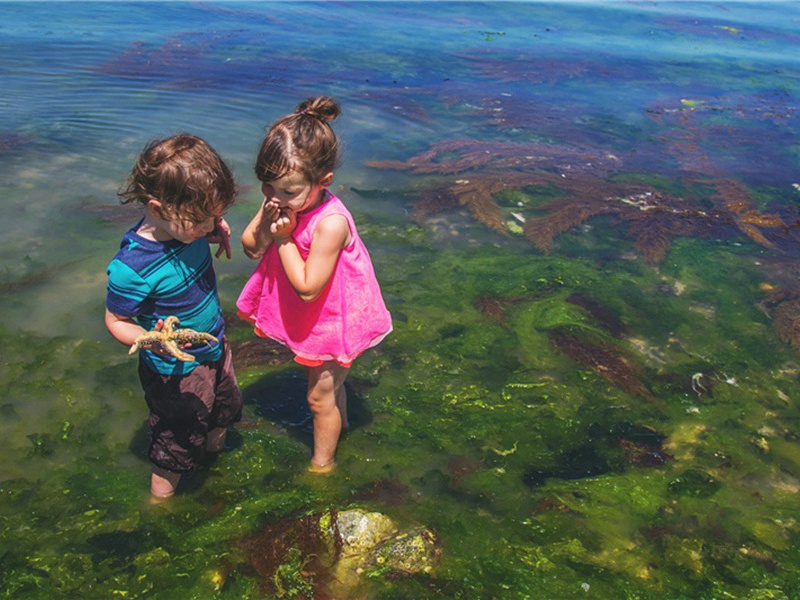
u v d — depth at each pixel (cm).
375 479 309
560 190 646
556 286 483
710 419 362
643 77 1077
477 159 700
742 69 1152
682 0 1711
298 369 381
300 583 253
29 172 607
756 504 306
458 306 453
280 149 242
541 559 270
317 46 1125
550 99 939
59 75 877
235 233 526
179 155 230
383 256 511
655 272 512
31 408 339
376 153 705
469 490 305
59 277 455
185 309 257
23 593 246
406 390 372
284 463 316
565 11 1543
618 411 364
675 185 670
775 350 423
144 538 273
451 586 255
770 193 665
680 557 275
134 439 326
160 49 1031
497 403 366
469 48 1184
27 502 287
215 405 295
